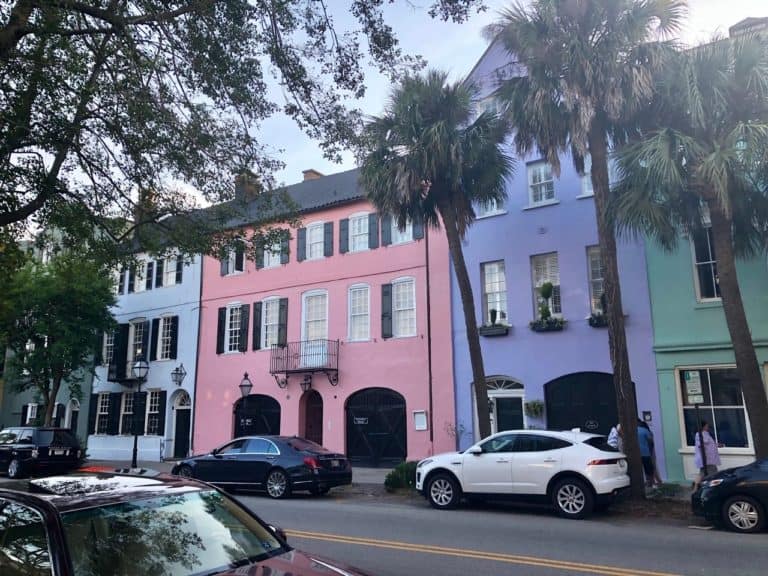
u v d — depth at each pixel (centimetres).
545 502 1180
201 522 421
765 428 1172
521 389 1902
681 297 1672
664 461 1631
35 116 873
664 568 753
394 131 1603
